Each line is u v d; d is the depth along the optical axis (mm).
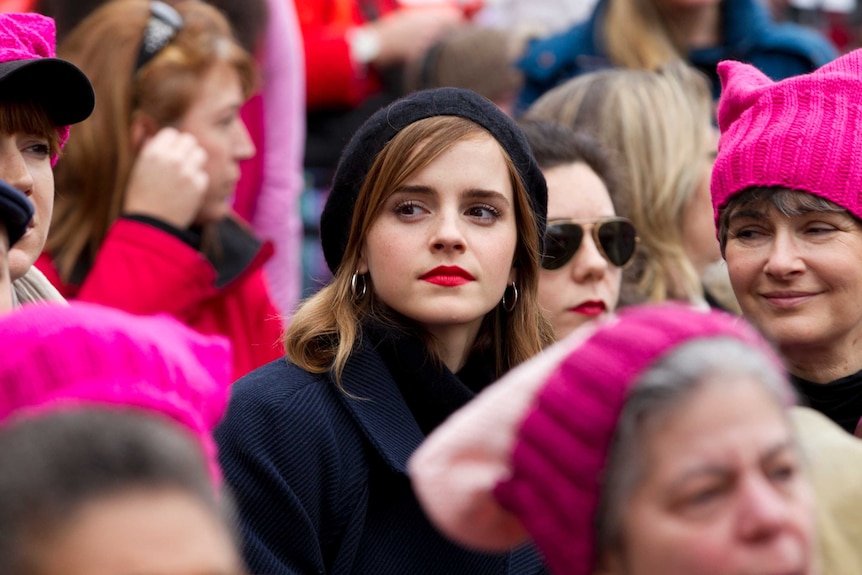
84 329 3758
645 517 3750
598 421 3787
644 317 3963
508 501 4031
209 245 9398
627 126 9633
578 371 3883
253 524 6070
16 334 3721
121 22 9383
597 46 12133
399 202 6484
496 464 4098
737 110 6934
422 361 6594
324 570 6211
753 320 6652
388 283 6484
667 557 3725
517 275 6922
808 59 12148
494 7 17031
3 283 4340
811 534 3898
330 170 13711
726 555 3697
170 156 8992
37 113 6211
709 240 9828
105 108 9203
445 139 6465
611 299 8227
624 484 3760
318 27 14094
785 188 6434
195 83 9352
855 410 6590
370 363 6539
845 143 6449
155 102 9258
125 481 2836
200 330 8930
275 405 6277
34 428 2918
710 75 12109
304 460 6195
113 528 2775
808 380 6641
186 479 2934
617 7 12055
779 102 6676
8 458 2836
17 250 6086
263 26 11359
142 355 3787
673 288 9320
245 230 9812
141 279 8594
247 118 11500
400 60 14492
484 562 6426
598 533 3848
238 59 9625
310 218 13562
